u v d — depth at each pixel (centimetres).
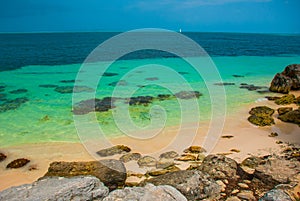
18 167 1233
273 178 1018
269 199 822
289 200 816
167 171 1152
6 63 4412
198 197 933
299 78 2598
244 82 3052
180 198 795
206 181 977
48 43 9081
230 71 3819
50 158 1319
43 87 2747
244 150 1393
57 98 2322
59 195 759
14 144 1467
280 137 1570
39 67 4066
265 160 1235
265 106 2102
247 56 5653
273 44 9438
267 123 1761
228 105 2158
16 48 7150
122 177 1055
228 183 1027
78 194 786
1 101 2242
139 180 1098
